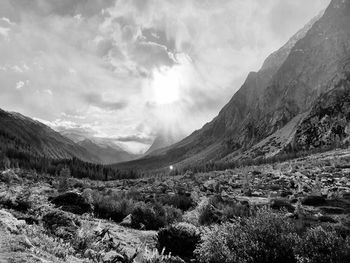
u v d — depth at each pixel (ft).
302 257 25.41
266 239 27.78
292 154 431.84
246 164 461.78
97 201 61.05
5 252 19.12
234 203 64.03
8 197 40.65
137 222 51.34
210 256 28.84
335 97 531.91
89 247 28.04
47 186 127.03
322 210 60.23
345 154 288.92
